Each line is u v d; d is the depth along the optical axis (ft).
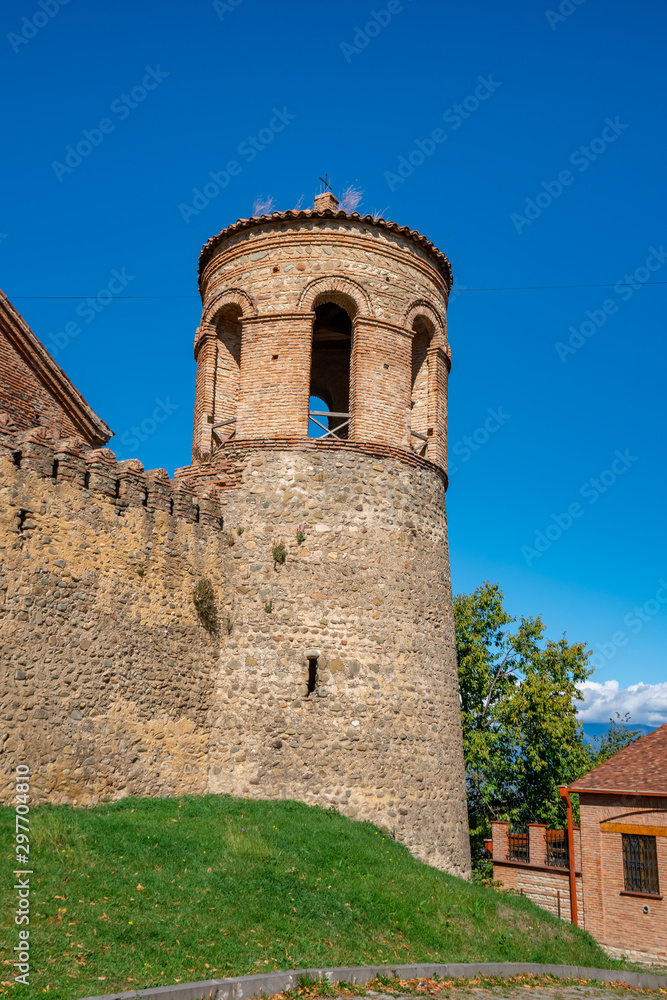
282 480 69.46
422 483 74.13
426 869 59.47
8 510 52.19
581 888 81.71
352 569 68.13
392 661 67.51
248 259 75.66
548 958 53.11
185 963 34.58
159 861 44.83
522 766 113.70
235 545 68.85
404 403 74.08
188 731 62.80
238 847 49.03
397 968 40.40
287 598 66.85
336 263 73.82
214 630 66.54
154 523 62.90
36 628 52.65
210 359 77.51
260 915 41.75
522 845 89.97
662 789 77.15
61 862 41.27
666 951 73.82
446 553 75.97
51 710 52.75
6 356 67.67
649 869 77.41
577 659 118.62
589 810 82.58
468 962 45.88
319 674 65.31
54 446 56.54
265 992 33.96
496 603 122.11
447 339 82.07
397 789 64.80
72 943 33.55
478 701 118.32
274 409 71.36
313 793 62.90
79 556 56.39
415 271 77.71
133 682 58.80
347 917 45.09
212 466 71.56
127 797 56.70
